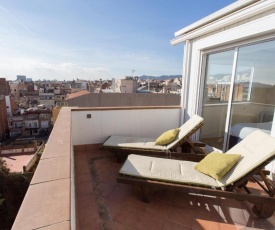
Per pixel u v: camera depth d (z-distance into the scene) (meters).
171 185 1.86
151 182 1.91
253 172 1.78
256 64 2.64
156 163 2.26
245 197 1.77
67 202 0.77
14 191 9.76
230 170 1.95
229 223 1.78
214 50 3.39
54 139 1.72
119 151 3.05
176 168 2.16
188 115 4.18
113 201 2.06
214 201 2.11
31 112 37.28
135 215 1.85
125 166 2.17
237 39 2.78
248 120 2.84
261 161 1.74
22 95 54.88
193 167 2.20
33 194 0.83
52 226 0.63
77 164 3.02
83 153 3.52
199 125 2.94
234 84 3.05
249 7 2.39
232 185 1.82
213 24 3.04
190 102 4.09
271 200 1.76
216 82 3.49
